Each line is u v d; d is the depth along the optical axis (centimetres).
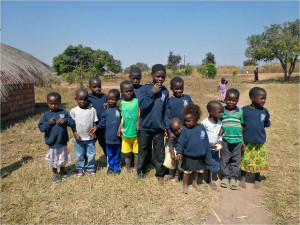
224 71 4894
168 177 401
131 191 359
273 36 2455
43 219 299
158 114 366
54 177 388
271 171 425
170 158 378
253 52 2616
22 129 689
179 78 379
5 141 579
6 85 774
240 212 322
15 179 389
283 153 498
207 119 375
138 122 390
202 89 1861
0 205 322
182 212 316
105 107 403
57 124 372
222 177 405
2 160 470
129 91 379
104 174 412
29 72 855
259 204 338
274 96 1354
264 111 370
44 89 1563
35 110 1023
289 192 358
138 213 311
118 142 405
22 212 311
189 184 388
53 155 379
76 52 5238
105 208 321
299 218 302
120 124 399
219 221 303
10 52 845
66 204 330
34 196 345
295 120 764
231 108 375
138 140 398
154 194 354
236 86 2134
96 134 434
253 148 373
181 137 347
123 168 443
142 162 390
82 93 383
